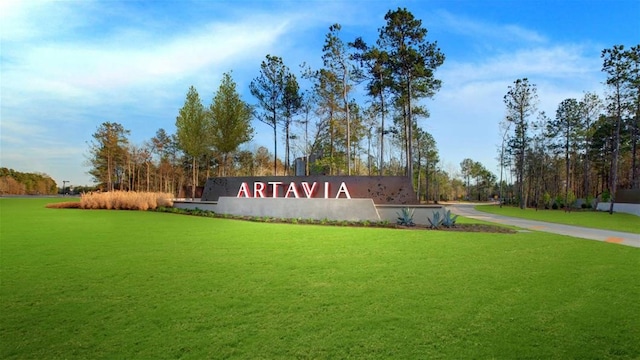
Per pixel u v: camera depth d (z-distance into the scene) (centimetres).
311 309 461
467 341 371
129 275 625
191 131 4203
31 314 436
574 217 2861
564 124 5362
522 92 4981
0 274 624
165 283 575
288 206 1836
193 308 460
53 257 771
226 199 2014
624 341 377
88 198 2434
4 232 1168
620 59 3672
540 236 1316
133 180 5950
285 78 3859
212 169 5956
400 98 3619
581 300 512
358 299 504
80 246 915
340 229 1405
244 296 512
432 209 1719
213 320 420
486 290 555
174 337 373
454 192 9869
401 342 367
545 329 406
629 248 1032
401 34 3216
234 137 3906
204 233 1208
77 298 496
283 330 394
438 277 636
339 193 1892
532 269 710
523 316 446
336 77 3522
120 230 1255
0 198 4094
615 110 3928
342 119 3909
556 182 6719
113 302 481
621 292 553
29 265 694
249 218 1809
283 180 2022
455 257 830
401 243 1041
